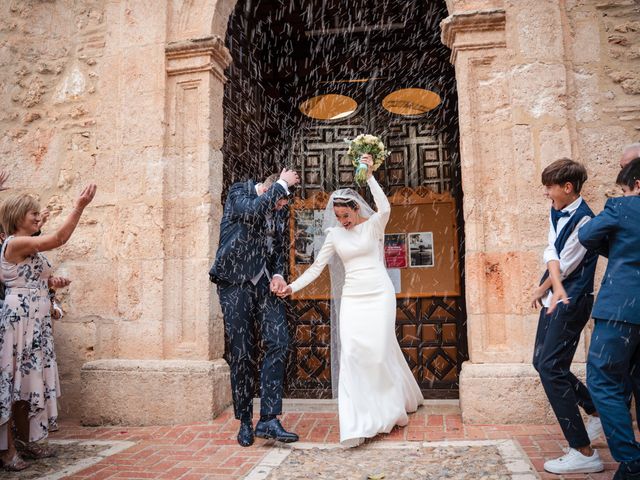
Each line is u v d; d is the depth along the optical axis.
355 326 3.79
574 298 2.86
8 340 3.30
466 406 3.94
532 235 4.09
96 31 5.14
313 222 6.22
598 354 2.53
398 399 3.80
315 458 3.30
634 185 2.62
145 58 4.88
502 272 4.15
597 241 2.58
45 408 3.44
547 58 4.21
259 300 3.75
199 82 4.82
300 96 6.50
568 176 2.86
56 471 3.21
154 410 4.39
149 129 4.81
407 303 5.86
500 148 4.25
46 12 5.27
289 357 6.02
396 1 6.26
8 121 5.23
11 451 3.26
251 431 3.66
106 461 3.39
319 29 6.57
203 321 4.57
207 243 4.65
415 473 2.96
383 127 6.25
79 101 5.10
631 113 4.18
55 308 3.78
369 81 6.40
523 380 3.89
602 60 4.25
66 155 5.07
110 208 4.88
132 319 4.67
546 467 2.88
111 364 4.53
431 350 5.75
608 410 2.47
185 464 3.27
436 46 6.32
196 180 4.75
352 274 3.91
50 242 3.30
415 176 6.06
